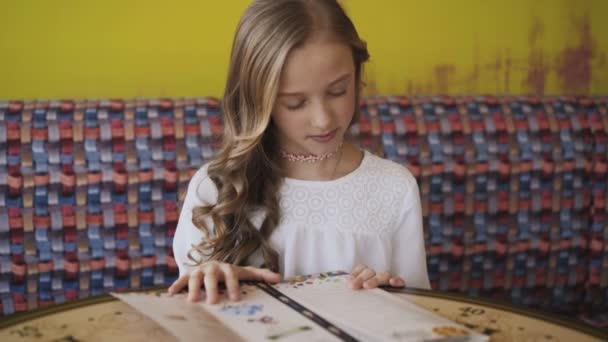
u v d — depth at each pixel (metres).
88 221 1.26
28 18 1.33
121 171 1.26
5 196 1.23
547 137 1.45
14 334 0.63
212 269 0.76
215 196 1.05
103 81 1.38
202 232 1.05
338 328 0.62
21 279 1.25
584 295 1.51
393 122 1.39
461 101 1.44
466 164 1.41
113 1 1.36
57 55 1.35
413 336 0.58
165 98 1.34
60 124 1.25
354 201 1.05
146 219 1.28
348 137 1.15
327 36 0.87
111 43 1.38
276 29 0.88
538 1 1.58
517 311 0.71
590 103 1.50
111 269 1.28
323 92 0.87
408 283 1.09
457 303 0.73
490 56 1.58
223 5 1.42
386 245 1.06
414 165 1.38
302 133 0.91
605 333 0.66
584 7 1.61
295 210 1.04
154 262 1.29
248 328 0.62
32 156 1.24
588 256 1.50
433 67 1.55
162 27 1.39
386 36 1.51
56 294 1.27
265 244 1.02
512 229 1.45
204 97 1.35
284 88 0.88
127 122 1.28
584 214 1.48
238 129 1.02
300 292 0.74
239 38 0.96
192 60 1.42
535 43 1.60
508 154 1.43
